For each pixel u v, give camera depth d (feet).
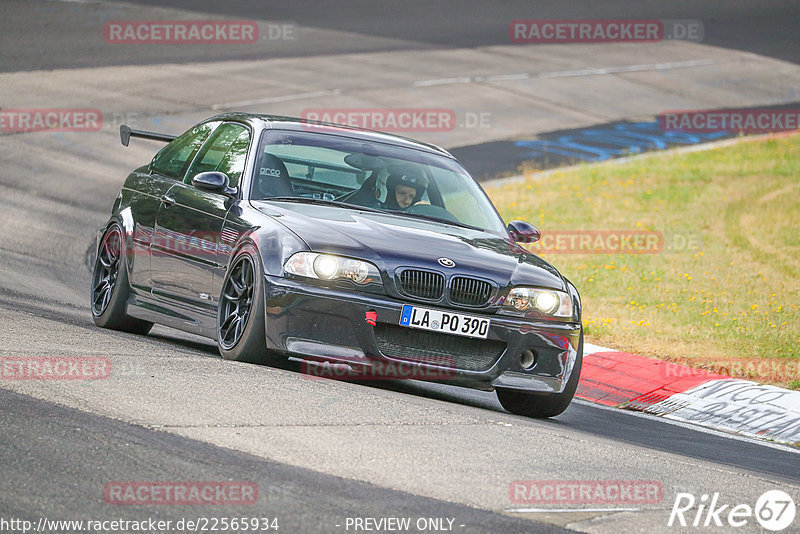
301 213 79.61
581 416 87.40
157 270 90.27
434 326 73.97
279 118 92.94
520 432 64.64
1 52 303.68
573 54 389.19
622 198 228.63
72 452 48.96
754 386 102.94
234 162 87.71
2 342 73.77
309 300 72.90
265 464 49.75
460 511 46.06
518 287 77.20
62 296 118.73
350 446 54.60
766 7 491.31
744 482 59.98
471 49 380.37
